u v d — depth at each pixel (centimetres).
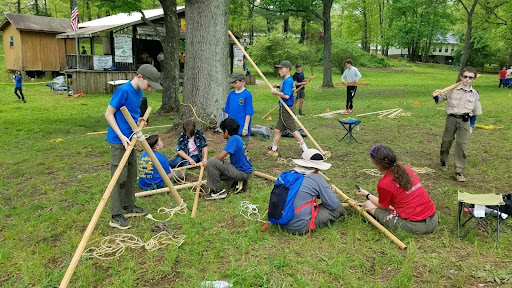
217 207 466
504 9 2172
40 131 1048
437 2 2533
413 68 4347
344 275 313
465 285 302
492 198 377
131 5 1315
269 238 381
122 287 306
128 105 394
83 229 412
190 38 815
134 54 2220
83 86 2017
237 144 493
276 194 385
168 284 312
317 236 384
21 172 636
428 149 768
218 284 300
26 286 313
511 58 2959
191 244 372
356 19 5175
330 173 602
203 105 824
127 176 429
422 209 384
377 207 412
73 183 571
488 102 1495
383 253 353
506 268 324
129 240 380
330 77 2286
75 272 327
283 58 3347
